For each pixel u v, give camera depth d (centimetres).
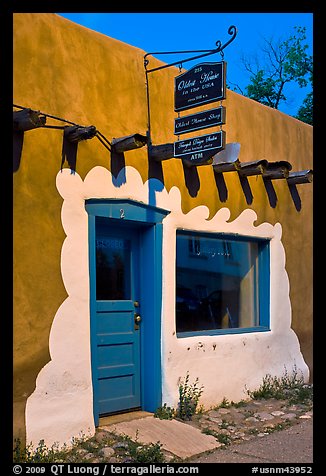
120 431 553
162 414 611
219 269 757
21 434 479
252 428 631
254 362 770
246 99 812
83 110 561
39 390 496
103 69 588
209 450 553
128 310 626
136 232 643
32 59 516
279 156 873
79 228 542
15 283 488
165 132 662
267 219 828
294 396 772
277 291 841
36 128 506
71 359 523
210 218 718
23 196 498
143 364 630
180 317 686
